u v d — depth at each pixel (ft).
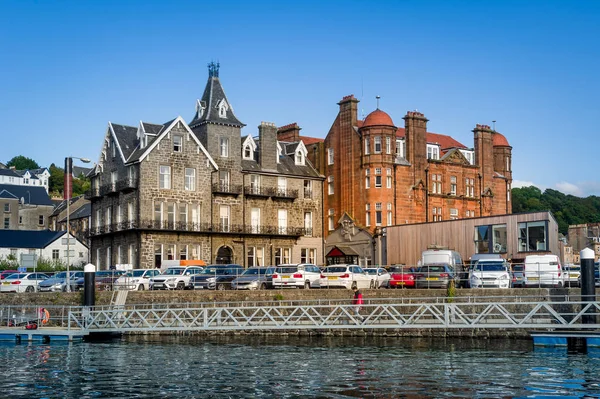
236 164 238.48
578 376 98.37
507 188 291.17
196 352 127.03
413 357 117.91
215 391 90.84
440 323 135.33
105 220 238.07
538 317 147.43
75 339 144.56
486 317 150.00
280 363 112.88
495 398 85.66
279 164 250.57
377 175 247.70
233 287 174.09
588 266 130.21
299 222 250.78
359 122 265.54
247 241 236.84
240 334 154.40
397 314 131.13
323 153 266.57
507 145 293.02
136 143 236.63
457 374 101.19
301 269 172.35
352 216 252.01
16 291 187.73
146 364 112.47
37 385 94.99
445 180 266.16
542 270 161.58
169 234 222.07
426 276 167.02
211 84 242.37
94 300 154.20
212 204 231.30
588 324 120.16
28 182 531.91
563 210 523.70
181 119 227.40
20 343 141.28
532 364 108.68
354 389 91.50
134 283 176.35
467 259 205.36
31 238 321.11
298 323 140.46
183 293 162.09
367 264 242.37
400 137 258.57
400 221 248.93
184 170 226.99
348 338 146.72
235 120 241.35
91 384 95.55
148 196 219.61
